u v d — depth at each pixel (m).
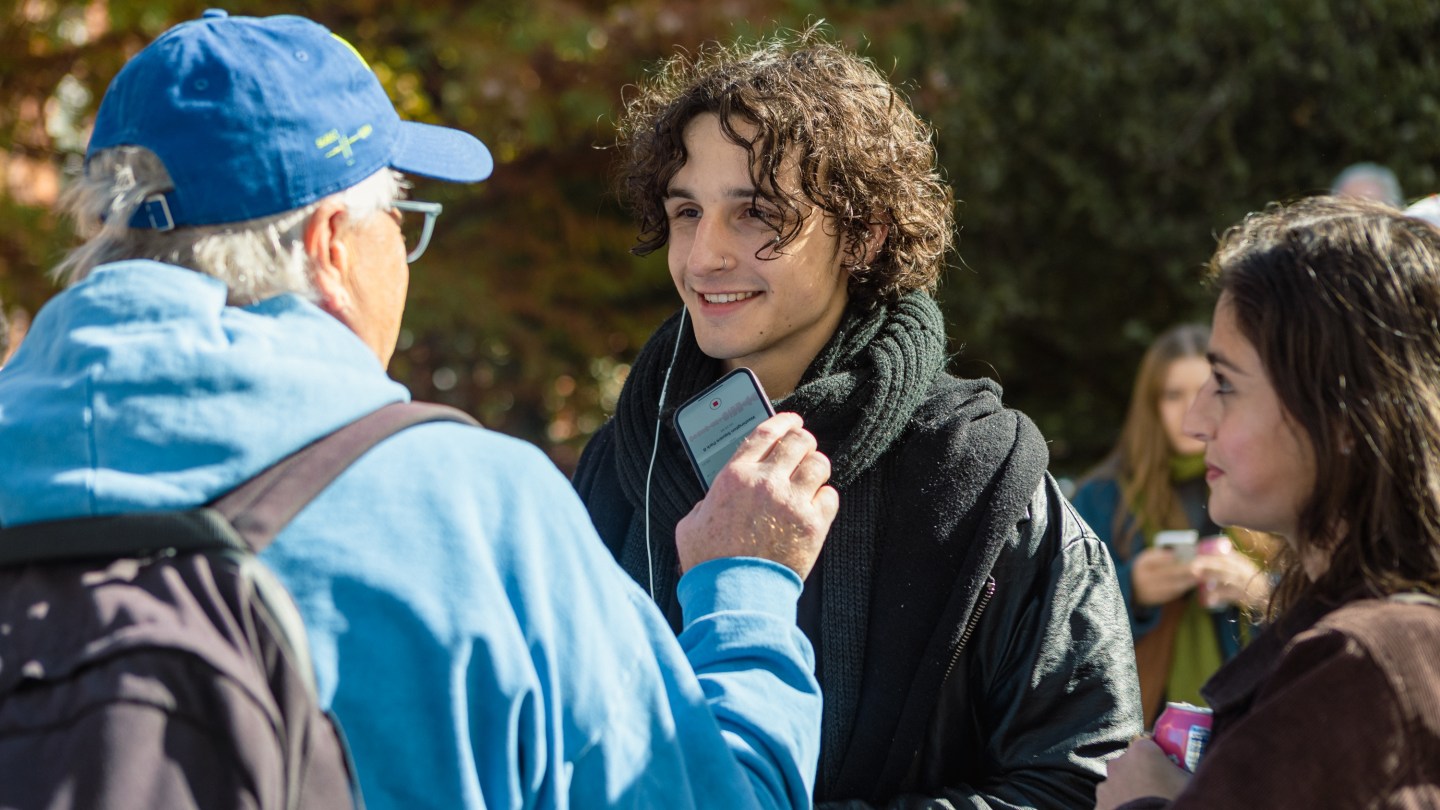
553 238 6.46
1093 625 1.56
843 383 1.55
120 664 0.92
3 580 1.00
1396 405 1.14
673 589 1.61
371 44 5.78
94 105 5.38
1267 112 6.40
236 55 1.13
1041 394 7.21
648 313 6.71
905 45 6.05
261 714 0.93
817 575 1.56
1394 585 1.14
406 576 1.02
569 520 1.14
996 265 6.68
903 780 1.51
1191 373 3.13
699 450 1.56
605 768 1.09
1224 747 1.10
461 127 5.87
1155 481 3.14
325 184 1.15
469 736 1.03
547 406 7.13
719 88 1.56
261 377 1.04
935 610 1.51
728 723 1.22
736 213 1.57
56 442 1.01
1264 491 1.21
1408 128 6.05
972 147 6.46
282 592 0.98
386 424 1.08
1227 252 1.30
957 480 1.54
